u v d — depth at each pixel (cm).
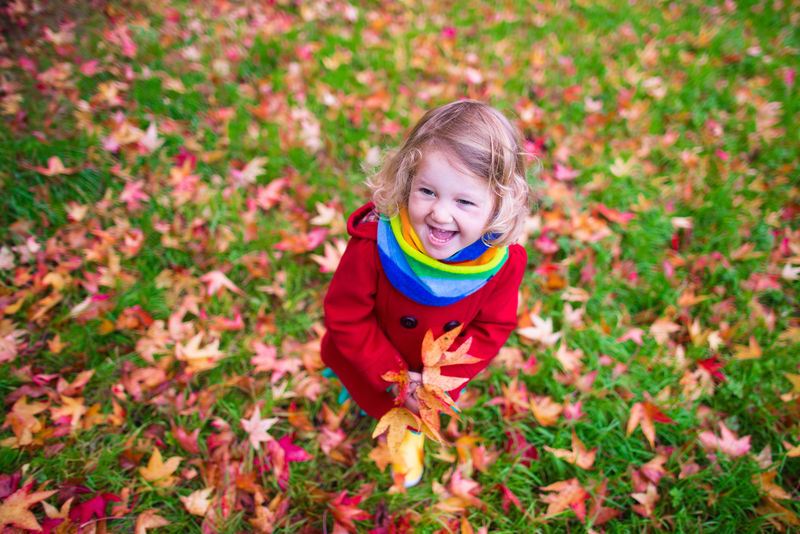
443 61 396
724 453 203
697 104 379
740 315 251
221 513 178
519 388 222
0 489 174
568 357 228
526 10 472
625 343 243
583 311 248
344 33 414
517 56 412
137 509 179
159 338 221
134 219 264
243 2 434
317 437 203
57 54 348
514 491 193
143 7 406
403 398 135
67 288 235
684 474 195
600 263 271
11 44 351
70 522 166
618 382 223
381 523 186
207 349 215
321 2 441
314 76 369
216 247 257
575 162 324
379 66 385
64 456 185
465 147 111
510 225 123
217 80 347
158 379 207
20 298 225
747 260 275
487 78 386
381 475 195
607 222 296
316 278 261
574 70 399
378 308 145
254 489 183
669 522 189
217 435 197
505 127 118
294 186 291
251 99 343
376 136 330
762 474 190
